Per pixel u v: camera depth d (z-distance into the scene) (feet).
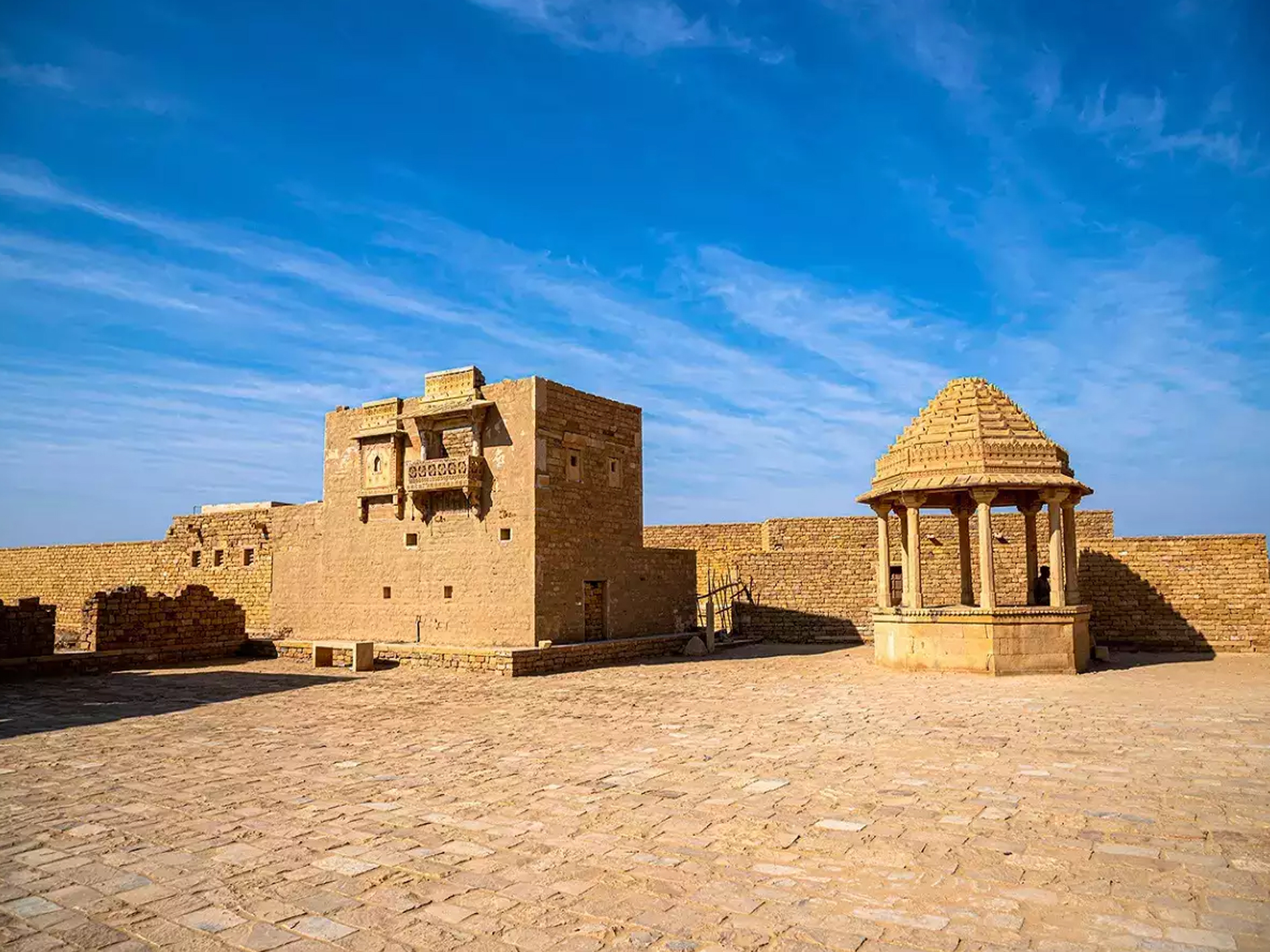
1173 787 32.78
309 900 22.76
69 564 164.66
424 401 98.68
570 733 48.14
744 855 25.91
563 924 20.92
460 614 92.73
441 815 30.86
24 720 54.54
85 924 21.29
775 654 100.83
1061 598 78.33
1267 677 71.00
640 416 106.32
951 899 22.09
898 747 42.06
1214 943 19.24
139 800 33.45
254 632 126.93
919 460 83.25
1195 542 97.71
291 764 40.14
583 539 94.94
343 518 103.71
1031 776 35.17
